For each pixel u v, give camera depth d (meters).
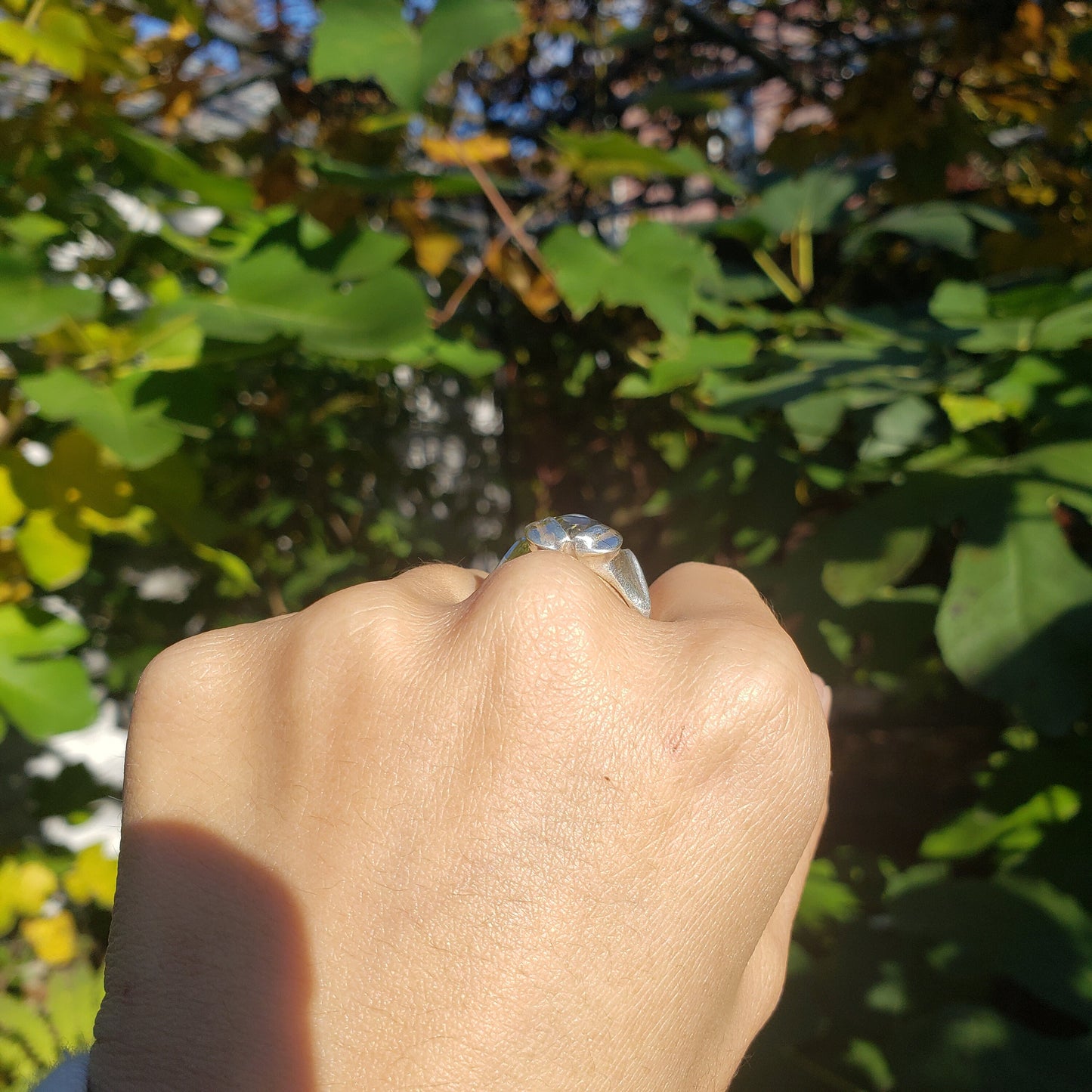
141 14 0.30
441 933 0.11
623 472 0.54
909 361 0.26
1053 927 0.23
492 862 0.11
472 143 0.30
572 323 0.52
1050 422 0.25
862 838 0.41
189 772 0.12
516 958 0.11
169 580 0.50
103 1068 0.11
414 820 0.11
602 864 0.11
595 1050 0.11
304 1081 0.11
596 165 0.31
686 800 0.11
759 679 0.11
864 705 0.44
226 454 0.49
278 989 0.11
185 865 0.12
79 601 0.42
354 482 0.58
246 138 0.47
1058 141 0.42
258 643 0.12
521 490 0.54
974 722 0.39
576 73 0.52
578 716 0.11
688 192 0.56
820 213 0.38
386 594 0.12
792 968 0.26
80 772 0.37
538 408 0.54
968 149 0.40
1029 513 0.22
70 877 0.33
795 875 0.15
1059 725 0.20
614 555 0.14
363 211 0.38
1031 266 0.38
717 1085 0.13
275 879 0.11
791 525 0.32
